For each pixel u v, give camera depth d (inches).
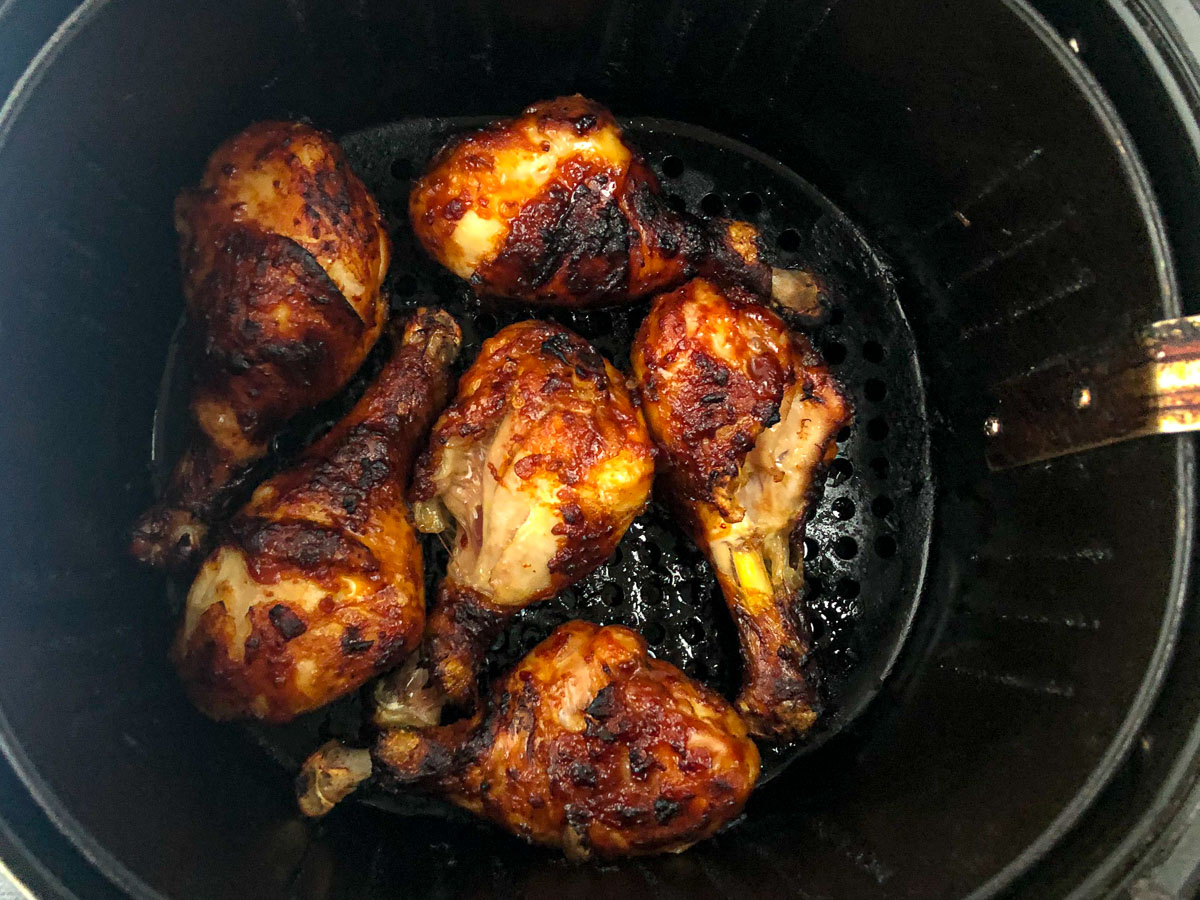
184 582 10.0
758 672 9.7
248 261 8.8
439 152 9.8
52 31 7.5
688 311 9.0
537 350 9.0
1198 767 7.0
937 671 10.7
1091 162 8.2
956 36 8.8
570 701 8.6
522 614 10.6
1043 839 7.5
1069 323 8.9
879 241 11.7
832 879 8.8
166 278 10.3
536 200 9.1
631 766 8.4
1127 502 8.0
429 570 10.4
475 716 9.2
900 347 11.6
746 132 11.6
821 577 11.1
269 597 8.4
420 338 9.7
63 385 9.0
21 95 7.4
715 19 9.9
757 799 10.4
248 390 9.2
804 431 9.5
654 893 8.8
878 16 9.1
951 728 10.0
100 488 9.7
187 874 7.7
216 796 9.0
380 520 8.9
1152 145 7.8
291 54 9.7
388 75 10.6
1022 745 8.7
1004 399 10.1
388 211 11.3
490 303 10.9
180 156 9.8
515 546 8.6
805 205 11.7
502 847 9.8
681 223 9.6
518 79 11.0
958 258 10.8
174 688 9.3
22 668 7.4
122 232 9.4
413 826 10.0
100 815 7.4
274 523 8.6
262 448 9.9
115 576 9.5
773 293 10.7
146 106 8.8
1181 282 7.5
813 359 9.9
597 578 10.7
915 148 10.3
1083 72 7.9
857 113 10.5
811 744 10.7
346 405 10.7
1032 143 8.9
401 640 8.8
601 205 9.1
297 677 8.5
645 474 8.7
